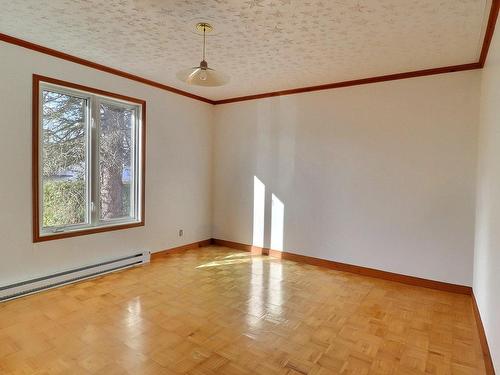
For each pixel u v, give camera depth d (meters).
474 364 2.13
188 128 4.86
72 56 3.36
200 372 1.97
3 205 2.95
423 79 3.55
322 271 4.07
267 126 4.74
